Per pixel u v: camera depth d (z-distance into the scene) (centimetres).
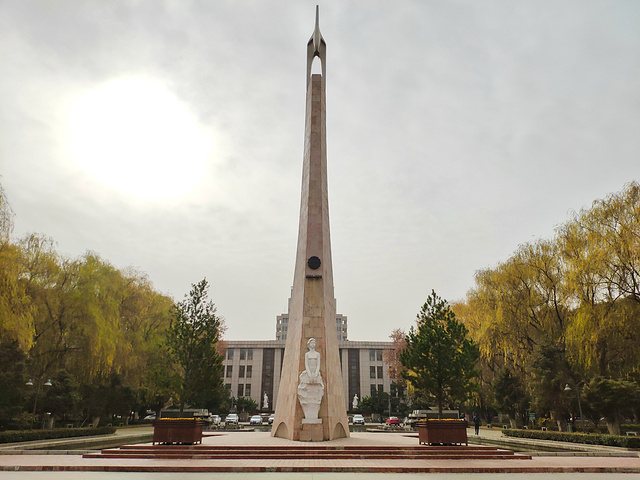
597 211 2814
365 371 8844
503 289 3641
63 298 3100
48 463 1481
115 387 3741
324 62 2967
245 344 9094
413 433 3312
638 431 3503
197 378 2927
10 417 2620
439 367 2667
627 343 2745
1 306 2397
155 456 1659
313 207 2452
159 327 4312
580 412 2909
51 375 3155
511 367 4050
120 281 4009
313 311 2234
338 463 1504
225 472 1350
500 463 1573
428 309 2889
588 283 2742
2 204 2473
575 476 1305
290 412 2136
